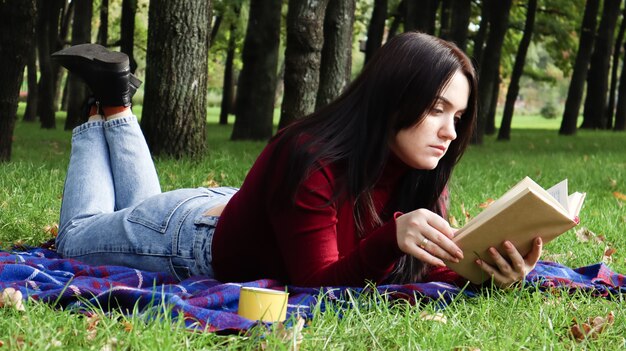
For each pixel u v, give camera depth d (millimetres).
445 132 3621
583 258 5602
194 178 9188
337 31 14250
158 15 11133
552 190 3762
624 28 36812
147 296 3424
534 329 3439
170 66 11133
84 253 4344
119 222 4242
